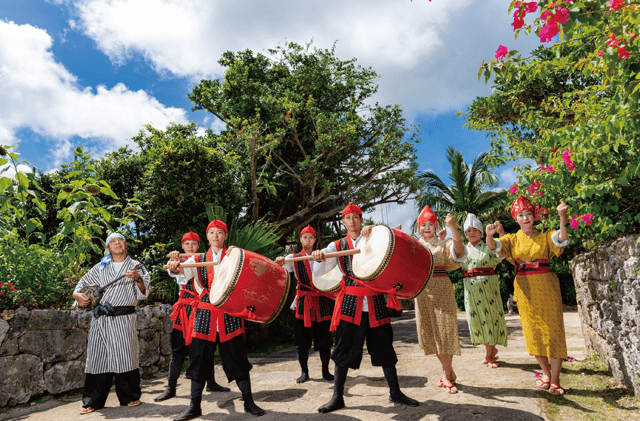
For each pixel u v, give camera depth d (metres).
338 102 15.22
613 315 3.66
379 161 13.12
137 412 3.61
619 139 2.84
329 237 14.48
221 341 3.33
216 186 9.71
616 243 3.48
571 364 4.37
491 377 3.95
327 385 4.21
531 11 2.28
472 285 4.55
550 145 3.65
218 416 3.32
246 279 3.09
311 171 12.27
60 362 4.36
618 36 2.25
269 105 12.15
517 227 18.45
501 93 7.93
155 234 9.80
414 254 3.07
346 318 3.27
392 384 3.27
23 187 5.11
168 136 10.71
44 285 4.73
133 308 3.96
